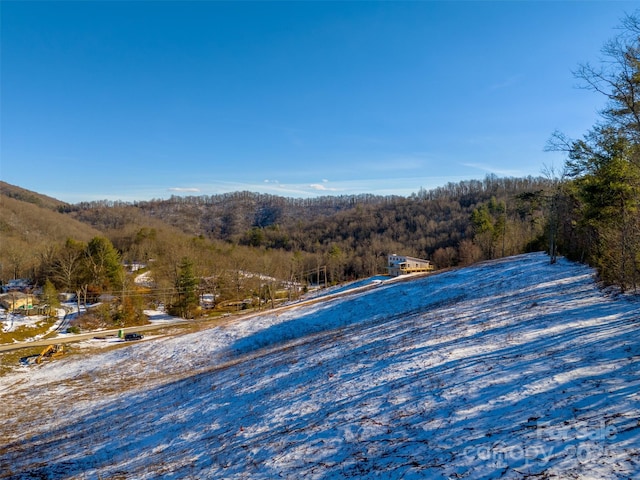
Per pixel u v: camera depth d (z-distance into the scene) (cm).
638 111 1348
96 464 1112
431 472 610
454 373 1057
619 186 1716
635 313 1284
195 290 5197
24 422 1759
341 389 1179
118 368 2533
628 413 641
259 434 1007
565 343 1110
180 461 969
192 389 1728
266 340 2636
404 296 2984
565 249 3300
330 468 722
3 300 4650
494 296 2258
